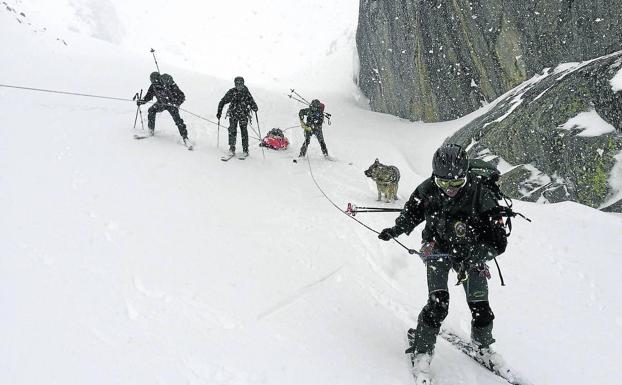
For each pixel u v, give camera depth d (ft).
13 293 13.66
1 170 23.41
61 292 14.12
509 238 22.58
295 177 32.99
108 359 11.56
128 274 15.72
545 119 32.73
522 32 44.70
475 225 11.82
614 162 28.40
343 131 55.52
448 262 12.43
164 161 29.50
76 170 25.22
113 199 22.20
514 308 16.93
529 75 45.57
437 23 53.31
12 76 47.83
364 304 16.10
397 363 12.82
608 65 30.78
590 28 37.81
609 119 29.63
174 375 11.25
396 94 66.49
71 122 34.81
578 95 31.60
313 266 18.65
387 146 47.98
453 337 14.62
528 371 13.44
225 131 42.45
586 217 24.27
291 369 11.93
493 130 38.09
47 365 11.09
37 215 19.24
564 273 19.34
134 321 13.23
